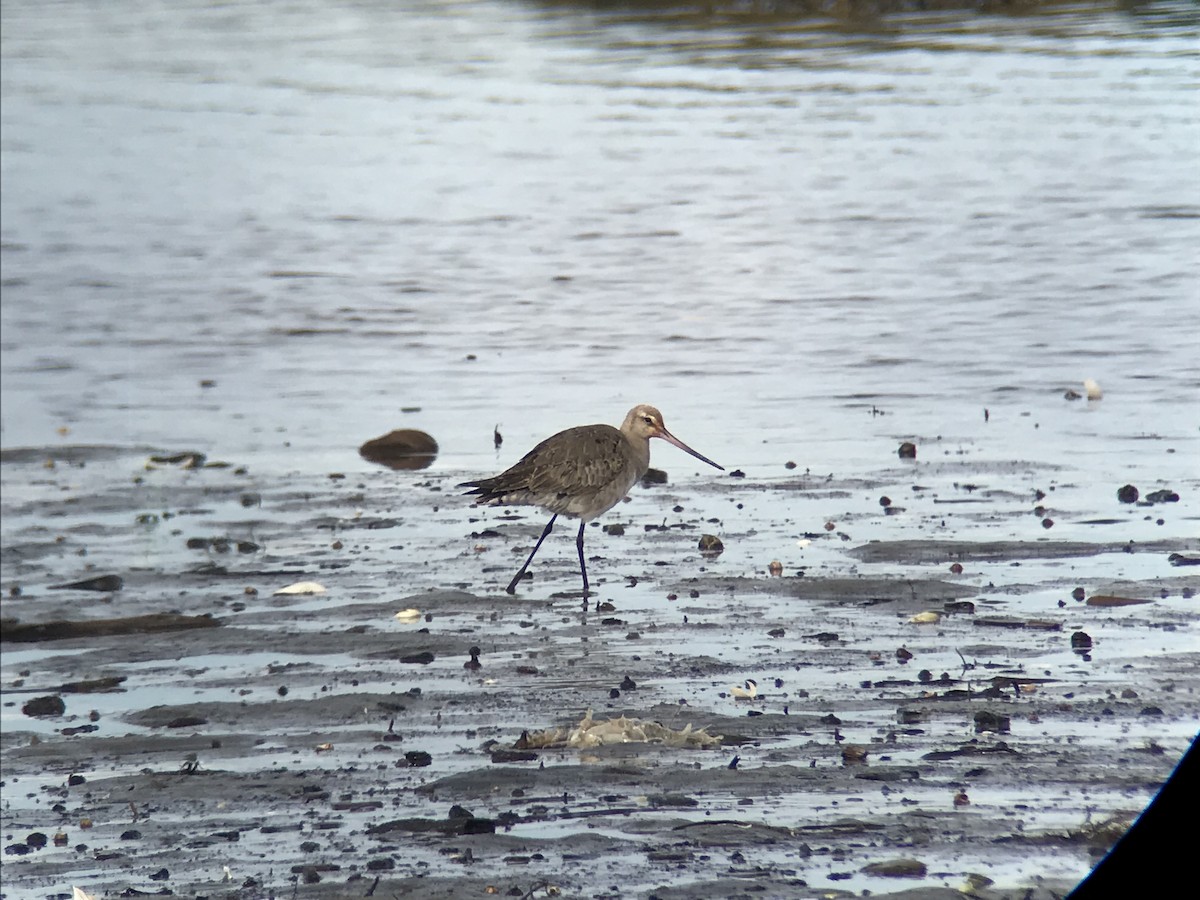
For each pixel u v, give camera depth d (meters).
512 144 41.66
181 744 10.56
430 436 19.23
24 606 13.80
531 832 8.78
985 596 12.82
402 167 39.88
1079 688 10.66
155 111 50.00
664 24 57.72
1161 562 13.53
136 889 8.36
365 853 8.63
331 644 12.49
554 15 61.91
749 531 15.23
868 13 56.06
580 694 11.06
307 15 69.75
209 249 32.16
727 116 43.09
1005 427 18.83
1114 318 24.19
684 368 22.44
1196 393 20.05
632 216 33.44
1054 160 36.50
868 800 8.98
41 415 21.28
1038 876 7.94
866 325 24.53
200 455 18.92
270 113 48.69
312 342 24.97
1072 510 15.27
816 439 18.64
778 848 8.41
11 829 9.30
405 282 28.80
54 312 27.39
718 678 11.27
